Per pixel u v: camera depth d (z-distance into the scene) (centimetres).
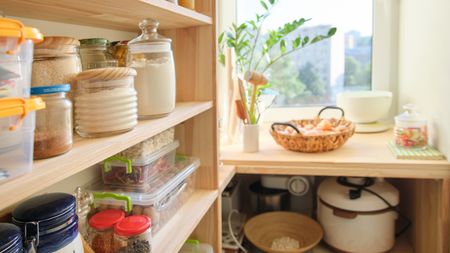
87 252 62
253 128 127
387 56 161
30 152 39
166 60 72
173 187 83
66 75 54
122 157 76
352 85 168
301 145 121
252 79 122
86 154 45
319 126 132
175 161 96
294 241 134
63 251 52
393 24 159
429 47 119
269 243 136
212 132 99
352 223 123
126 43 79
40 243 50
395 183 153
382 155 116
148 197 74
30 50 40
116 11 65
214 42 95
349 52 165
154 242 72
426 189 119
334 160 113
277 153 126
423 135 117
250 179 164
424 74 125
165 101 71
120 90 56
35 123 43
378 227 122
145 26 74
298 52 168
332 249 130
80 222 69
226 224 138
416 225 130
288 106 173
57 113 45
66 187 78
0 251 42
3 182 35
